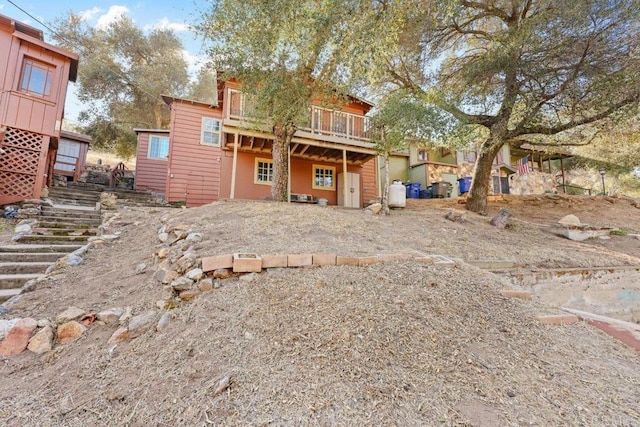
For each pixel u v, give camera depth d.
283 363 1.95
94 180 13.81
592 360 2.23
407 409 1.63
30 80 7.64
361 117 11.06
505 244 6.23
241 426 1.53
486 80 8.35
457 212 7.77
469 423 1.56
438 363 2.01
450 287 3.10
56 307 2.97
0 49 7.26
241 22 5.96
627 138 9.38
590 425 1.59
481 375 1.93
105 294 3.17
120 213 6.56
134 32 18.20
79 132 17.48
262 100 6.69
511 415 1.63
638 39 6.45
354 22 5.68
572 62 7.14
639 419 1.64
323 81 7.13
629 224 9.55
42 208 6.88
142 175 13.40
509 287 3.40
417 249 4.70
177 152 10.86
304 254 3.24
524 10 8.18
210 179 11.16
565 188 17.72
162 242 4.46
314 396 1.70
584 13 6.33
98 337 2.47
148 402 1.74
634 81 6.48
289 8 5.58
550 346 2.36
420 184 14.50
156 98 18.09
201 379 1.86
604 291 5.52
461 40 9.70
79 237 5.51
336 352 2.04
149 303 2.78
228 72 6.91
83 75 16.53
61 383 1.99
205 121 11.38
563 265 5.46
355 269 3.26
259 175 11.05
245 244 3.65
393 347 2.12
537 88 7.88
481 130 9.89
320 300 2.62
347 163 12.46
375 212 7.79
